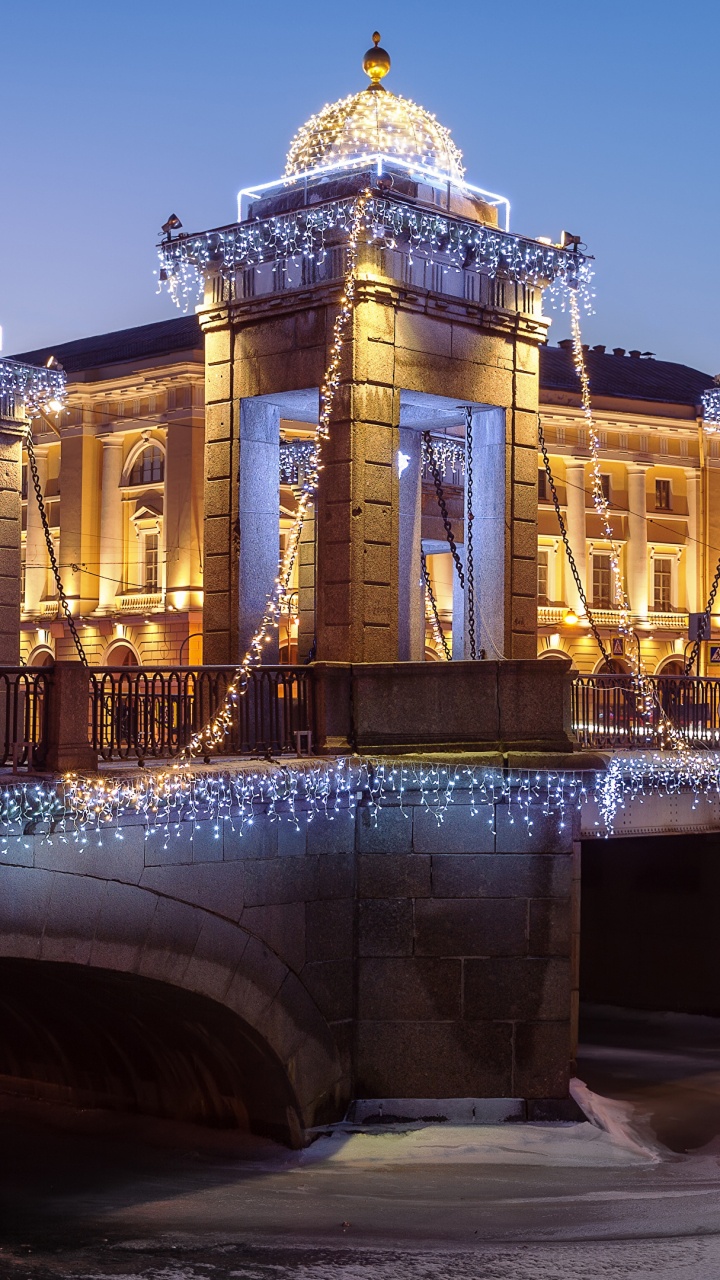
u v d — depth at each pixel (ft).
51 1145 52.03
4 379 68.39
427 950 51.93
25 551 167.94
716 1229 42.57
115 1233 41.96
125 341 165.27
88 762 41.65
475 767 51.44
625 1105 61.82
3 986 50.85
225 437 60.08
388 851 52.03
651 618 180.86
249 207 61.05
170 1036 51.93
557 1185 47.29
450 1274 38.17
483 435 62.03
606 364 187.93
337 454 55.67
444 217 57.47
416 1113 51.65
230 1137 51.78
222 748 49.21
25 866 40.88
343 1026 51.78
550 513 175.11
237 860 47.80
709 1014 83.51
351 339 55.36
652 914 86.07
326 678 51.65
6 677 40.42
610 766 59.57
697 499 185.26
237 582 59.77
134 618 156.56
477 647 61.98
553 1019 52.13
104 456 161.68
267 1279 37.83
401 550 65.82
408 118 60.80
